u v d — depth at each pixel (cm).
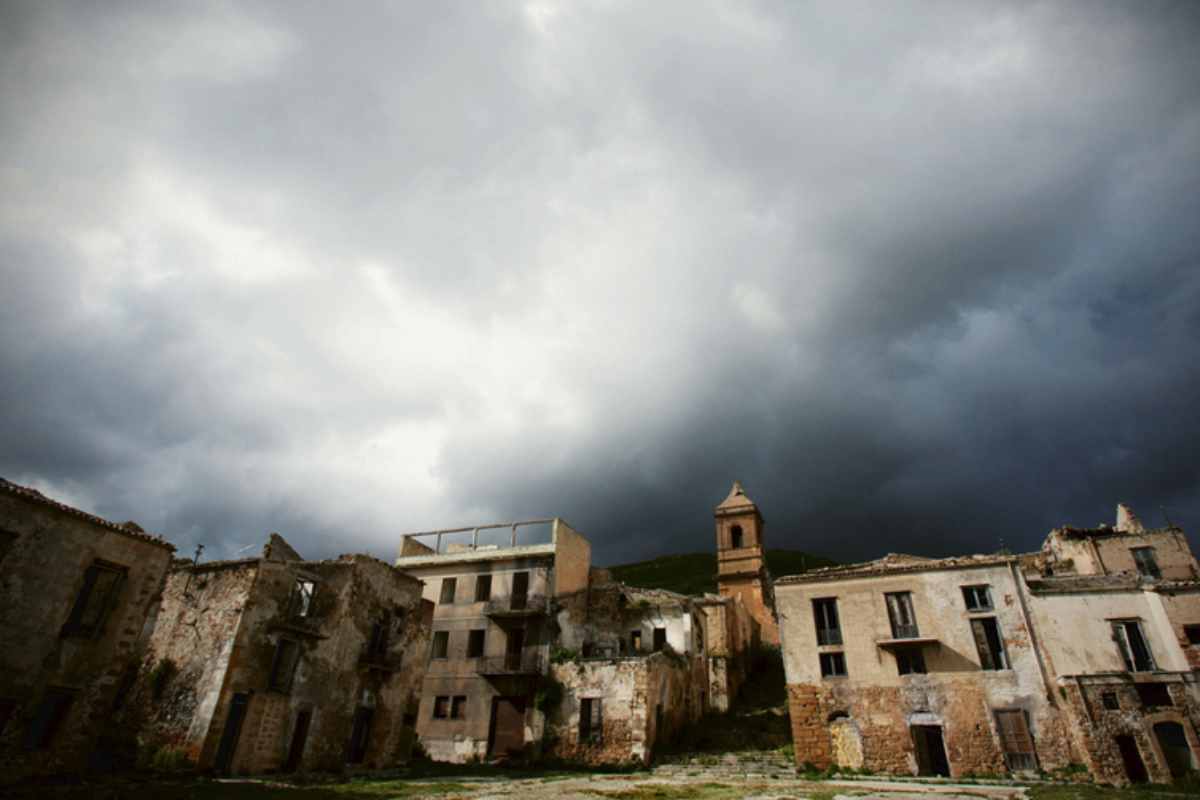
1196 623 2508
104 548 1972
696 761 3094
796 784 2397
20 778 1688
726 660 4238
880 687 2827
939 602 2905
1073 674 2555
